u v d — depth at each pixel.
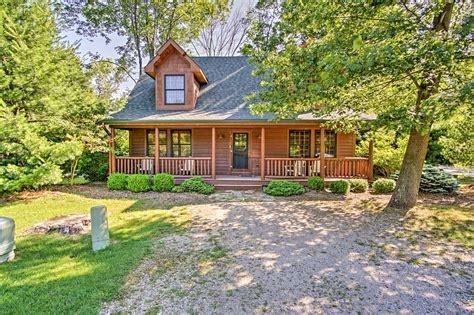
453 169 16.12
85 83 10.06
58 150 7.97
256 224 5.91
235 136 11.70
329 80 4.79
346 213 6.75
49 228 5.34
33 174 7.76
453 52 4.21
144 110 10.88
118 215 6.57
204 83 12.36
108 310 2.87
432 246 4.67
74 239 4.96
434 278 3.59
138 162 10.47
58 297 3.08
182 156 11.74
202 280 3.52
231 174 11.59
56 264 3.92
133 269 3.79
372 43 5.14
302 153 11.46
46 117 8.16
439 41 4.29
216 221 6.11
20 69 7.22
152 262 4.02
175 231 5.44
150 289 3.29
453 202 7.77
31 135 7.41
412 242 4.85
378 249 4.55
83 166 11.59
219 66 13.49
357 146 13.55
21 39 7.54
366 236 5.16
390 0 4.77
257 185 10.03
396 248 4.59
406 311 2.88
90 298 3.06
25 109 7.90
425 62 4.49
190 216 6.50
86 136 9.25
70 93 8.49
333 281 3.50
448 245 4.71
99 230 4.46
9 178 7.72
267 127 10.55
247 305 2.98
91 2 17.03
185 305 2.97
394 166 11.52
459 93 4.20
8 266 3.86
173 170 10.52
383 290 3.29
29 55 7.38
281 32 6.29
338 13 5.26
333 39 5.26
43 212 6.74
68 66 9.06
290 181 9.75
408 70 4.82
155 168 10.31
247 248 4.60
